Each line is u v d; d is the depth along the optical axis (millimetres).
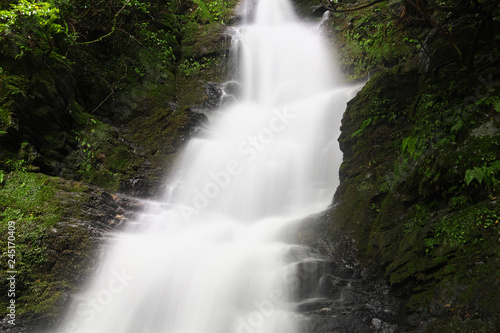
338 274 4953
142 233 5984
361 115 6832
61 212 5512
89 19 9242
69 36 7789
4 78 6184
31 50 6746
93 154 7219
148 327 4805
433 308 3814
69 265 5117
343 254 5316
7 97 6031
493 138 4301
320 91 10500
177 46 11875
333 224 5707
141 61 10250
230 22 13844
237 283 4891
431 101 5648
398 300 4383
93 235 5449
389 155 5922
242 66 11898
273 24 14023
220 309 4750
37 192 5629
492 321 3189
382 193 5516
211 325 4664
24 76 6516
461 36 6098
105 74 9227
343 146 6949
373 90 6953
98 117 8570
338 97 8953
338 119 8570
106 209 5996
